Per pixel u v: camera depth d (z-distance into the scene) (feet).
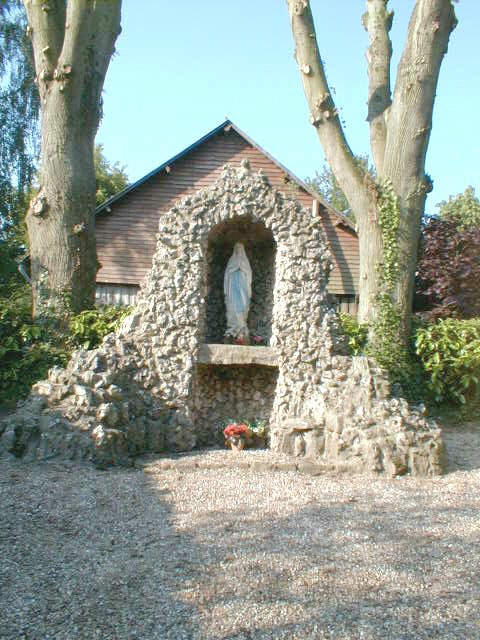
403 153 37.06
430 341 36.09
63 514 19.61
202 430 30.71
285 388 29.09
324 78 38.68
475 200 59.31
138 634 13.14
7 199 82.38
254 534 18.35
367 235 37.73
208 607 14.19
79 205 36.24
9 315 34.71
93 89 36.76
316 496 22.08
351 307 62.03
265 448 29.55
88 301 36.42
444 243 46.88
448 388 36.58
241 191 29.94
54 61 36.52
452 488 23.65
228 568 16.10
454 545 17.87
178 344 28.91
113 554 16.90
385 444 25.50
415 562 16.65
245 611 14.01
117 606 14.21
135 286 60.64
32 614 13.85
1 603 14.28
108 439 24.70
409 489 23.31
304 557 16.80
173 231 29.68
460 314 44.39
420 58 36.60
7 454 24.25
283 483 23.57
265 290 33.65
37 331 33.76
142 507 20.44
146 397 27.99
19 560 16.43
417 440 25.89
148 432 27.53
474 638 13.04
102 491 21.66
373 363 28.84
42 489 21.53
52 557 16.67
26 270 59.93
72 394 25.98
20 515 19.34
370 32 41.52
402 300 36.83
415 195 37.19
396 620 13.70
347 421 26.43
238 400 31.83
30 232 36.63
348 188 38.34
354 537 18.26
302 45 38.45
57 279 35.58
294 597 14.66
